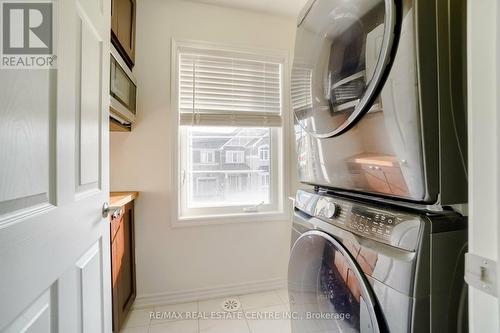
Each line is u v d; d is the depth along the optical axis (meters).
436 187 0.61
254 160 2.08
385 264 0.65
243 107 2.00
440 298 0.60
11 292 0.46
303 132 1.15
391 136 0.67
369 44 0.73
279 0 1.87
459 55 0.63
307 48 1.12
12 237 0.46
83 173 0.77
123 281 1.53
